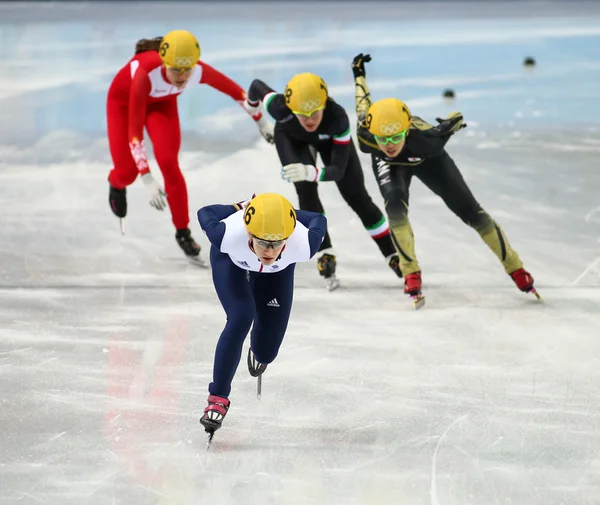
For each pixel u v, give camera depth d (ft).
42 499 31.71
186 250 59.98
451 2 261.65
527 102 112.06
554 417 38.60
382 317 51.16
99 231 66.59
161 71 57.16
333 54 148.97
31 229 66.49
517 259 53.21
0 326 48.80
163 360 44.68
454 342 47.32
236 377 42.78
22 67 139.74
